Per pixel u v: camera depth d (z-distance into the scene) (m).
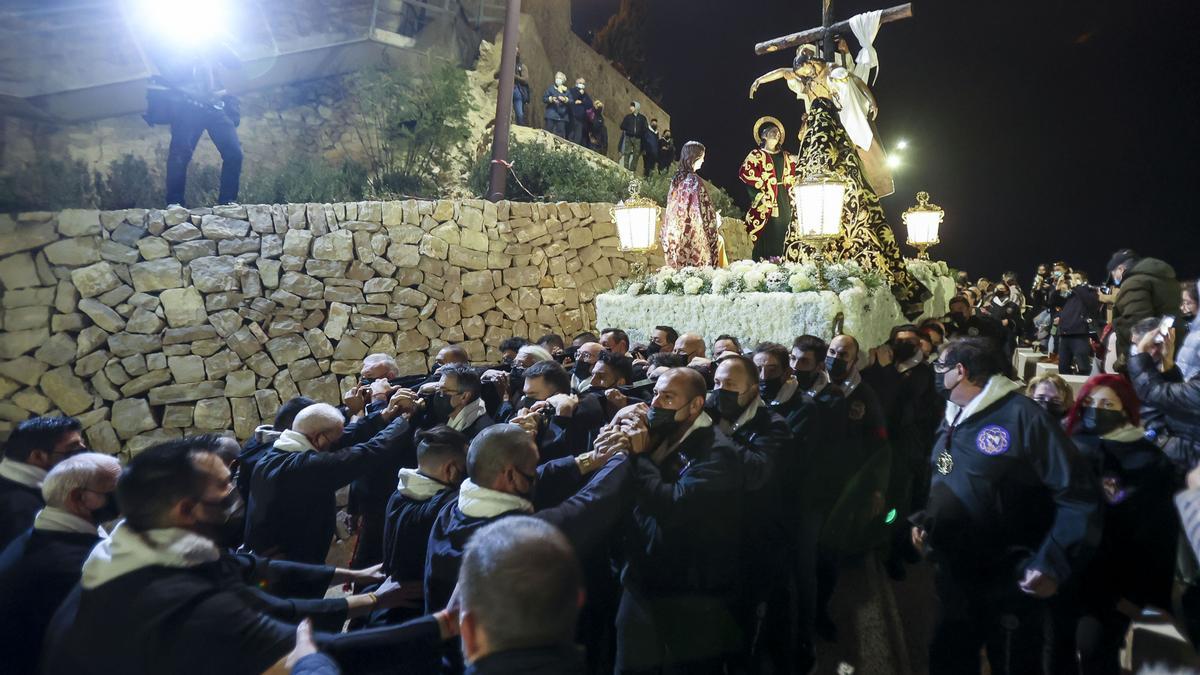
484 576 1.56
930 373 4.75
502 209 9.06
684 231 6.47
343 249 8.06
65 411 6.85
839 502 3.84
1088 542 2.47
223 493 2.24
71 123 9.77
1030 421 2.62
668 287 5.86
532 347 4.76
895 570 4.42
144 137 10.12
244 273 7.58
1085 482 2.52
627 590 2.93
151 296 7.20
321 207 8.02
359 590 3.28
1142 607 2.76
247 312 7.58
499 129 9.54
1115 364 4.64
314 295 7.90
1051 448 2.57
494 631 1.54
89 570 2.04
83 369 6.92
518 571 1.54
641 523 2.90
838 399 3.86
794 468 3.58
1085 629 2.83
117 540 2.06
